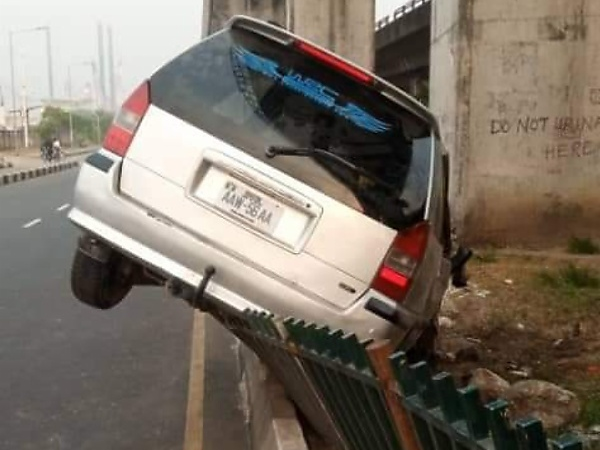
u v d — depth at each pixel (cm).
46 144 4788
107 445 457
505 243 1119
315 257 413
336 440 342
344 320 411
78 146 7919
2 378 572
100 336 693
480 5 1096
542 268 975
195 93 434
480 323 703
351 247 413
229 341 675
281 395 446
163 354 639
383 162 424
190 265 421
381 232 415
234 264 417
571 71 1092
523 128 1106
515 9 1089
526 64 1097
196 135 427
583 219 1109
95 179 434
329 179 418
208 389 549
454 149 1127
